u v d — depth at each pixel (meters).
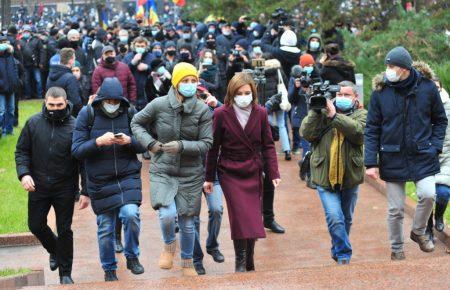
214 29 29.16
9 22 35.19
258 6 30.22
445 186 11.27
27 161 9.81
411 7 24.45
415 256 11.29
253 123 9.62
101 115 9.60
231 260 11.42
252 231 9.48
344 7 26.39
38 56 29.89
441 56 21.38
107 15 52.38
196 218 10.63
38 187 9.83
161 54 20.08
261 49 21.95
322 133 9.95
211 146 9.59
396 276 8.59
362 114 10.09
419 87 9.64
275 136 12.98
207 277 8.78
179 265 11.19
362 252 11.65
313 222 13.35
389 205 9.92
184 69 9.48
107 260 9.70
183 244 9.74
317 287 8.27
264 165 9.98
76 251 11.99
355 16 26.27
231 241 12.36
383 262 9.23
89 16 53.47
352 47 22.25
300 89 16.52
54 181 9.81
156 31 29.81
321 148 9.96
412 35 21.52
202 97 11.17
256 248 11.98
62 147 9.77
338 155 9.88
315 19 26.72
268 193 12.64
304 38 27.02
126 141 9.42
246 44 24.91
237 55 18.48
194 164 9.67
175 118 9.52
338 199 10.05
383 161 9.81
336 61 15.39
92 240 12.55
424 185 9.73
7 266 11.46
